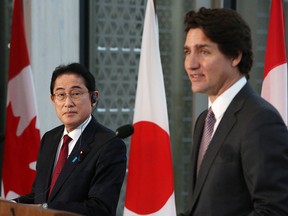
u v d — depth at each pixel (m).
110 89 10.16
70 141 6.09
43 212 3.89
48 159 6.21
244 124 3.92
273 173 3.75
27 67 8.51
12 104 8.55
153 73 8.02
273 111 3.93
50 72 9.08
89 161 5.87
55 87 6.11
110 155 5.84
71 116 6.02
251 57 4.14
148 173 7.89
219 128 4.04
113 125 10.21
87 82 6.11
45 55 9.05
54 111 9.09
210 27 3.99
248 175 3.83
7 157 8.55
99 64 10.02
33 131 8.49
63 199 5.79
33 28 8.95
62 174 5.90
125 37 10.23
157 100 7.97
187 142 10.70
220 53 4.02
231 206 3.91
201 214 3.99
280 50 8.19
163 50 10.52
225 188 3.93
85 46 9.83
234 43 4.02
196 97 10.55
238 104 4.03
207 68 4.03
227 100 4.10
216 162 3.98
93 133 6.05
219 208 3.93
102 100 10.11
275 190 3.74
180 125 10.67
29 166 8.46
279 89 8.17
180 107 10.65
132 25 10.27
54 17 9.11
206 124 4.29
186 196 10.73
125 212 7.94
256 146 3.80
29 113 8.50
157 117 7.95
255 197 3.79
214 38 3.99
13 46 8.55
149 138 7.94
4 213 4.20
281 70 8.17
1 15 9.59
